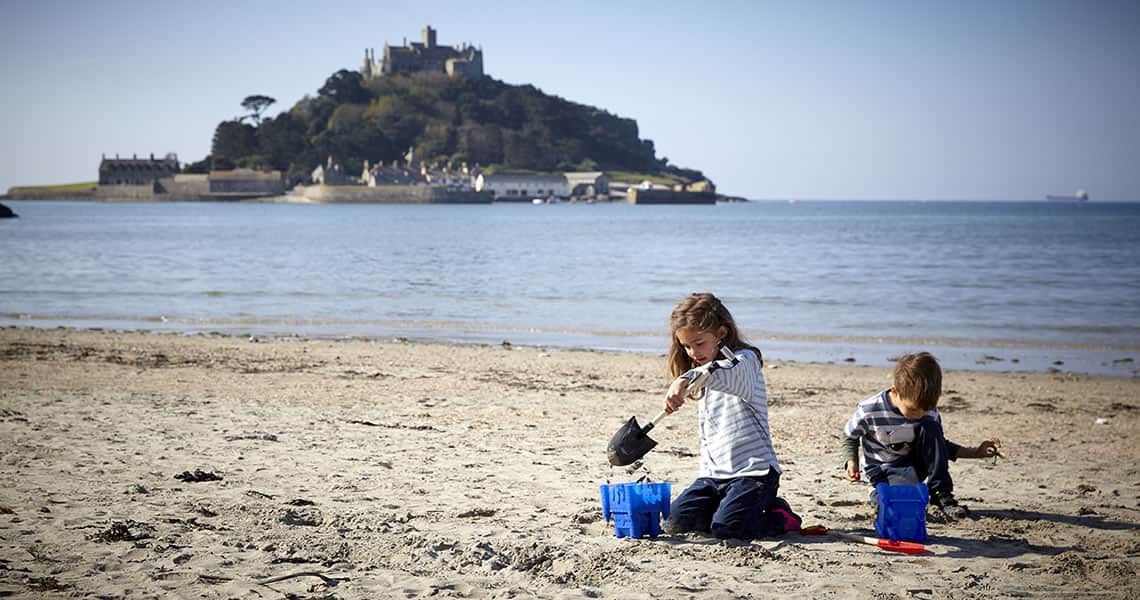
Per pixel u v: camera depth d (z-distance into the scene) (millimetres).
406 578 5156
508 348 18125
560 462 8516
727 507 5871
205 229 86750
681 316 5754
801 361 17406
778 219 135500
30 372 14133
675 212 190375
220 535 5887
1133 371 16609
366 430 10016
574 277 35438
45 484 7230
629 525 6000
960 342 20047
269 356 16453
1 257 44938
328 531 6039
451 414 11258
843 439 6719
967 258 47281
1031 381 15195
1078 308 25922
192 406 11406
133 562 5340
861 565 5430
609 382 14156
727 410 5965
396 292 29672
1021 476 8328
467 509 6734
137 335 19484
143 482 7371
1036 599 4926
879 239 70500
